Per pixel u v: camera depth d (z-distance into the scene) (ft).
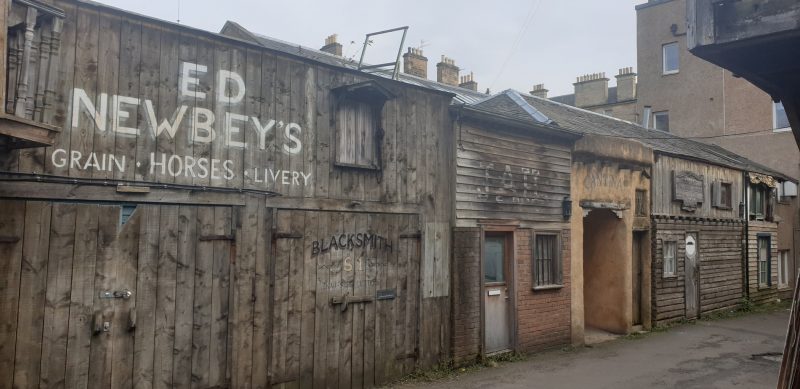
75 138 18.33
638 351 36.47
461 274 30.12
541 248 35.81
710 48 15.71
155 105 20.11
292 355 23.39
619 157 41.09
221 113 21.76
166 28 20.48
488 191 31.94
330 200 24.97
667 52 88.17
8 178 17.07
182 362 20.35
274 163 23.20
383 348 26.68
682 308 48.44
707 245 52.75
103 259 18.79
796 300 16.17
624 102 103.65
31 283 17.44
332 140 25.22
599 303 43.75
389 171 27.32
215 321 21.24
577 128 43.96
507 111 42.34
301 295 23.79
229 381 21.43
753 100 78.43
